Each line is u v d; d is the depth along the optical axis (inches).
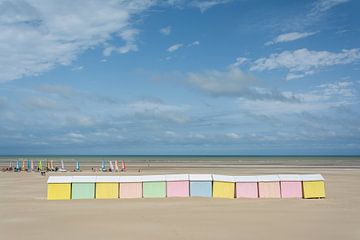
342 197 1802.4
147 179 1727.4
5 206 1446.9
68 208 1380.4
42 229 1008.9
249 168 4722.0
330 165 5713.6
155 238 911.7
